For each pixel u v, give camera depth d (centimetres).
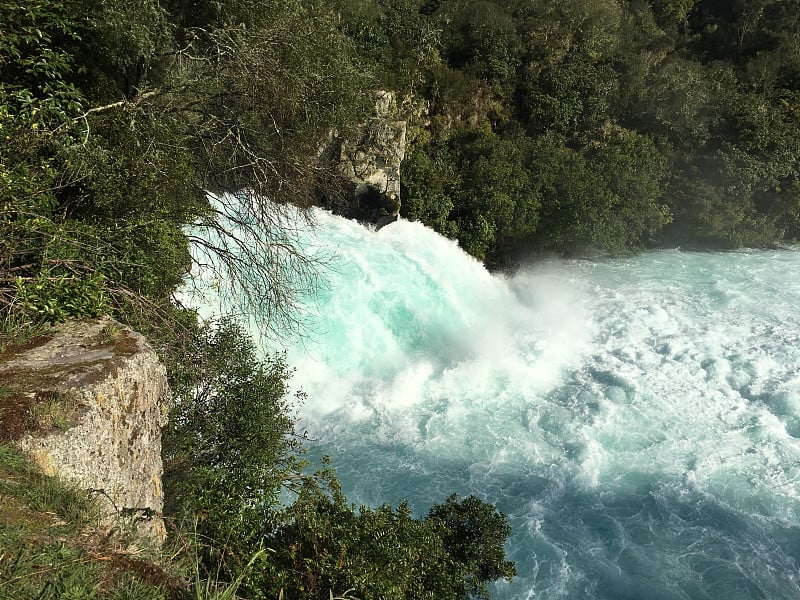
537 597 1149
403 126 2305
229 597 491
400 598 625
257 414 920
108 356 607
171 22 1253
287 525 742
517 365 1872
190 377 912
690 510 1335
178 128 1109
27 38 857
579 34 3550
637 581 1180
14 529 443
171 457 817
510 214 2573
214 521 720
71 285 689
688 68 3503
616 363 1878
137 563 478
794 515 1309
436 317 2016
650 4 4350
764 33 4162
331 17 1395
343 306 1816
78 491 510
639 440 1548
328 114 1295
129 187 977
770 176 3041
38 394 532
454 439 1568
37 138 777
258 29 1166
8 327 627
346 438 1573
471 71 3166
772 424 1571
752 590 1155
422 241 2388
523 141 2914
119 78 1192
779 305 2222
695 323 2086
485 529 890
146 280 934
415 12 3209
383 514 754
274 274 1131
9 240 688
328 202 2234
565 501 1370
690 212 2988
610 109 3362
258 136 1229
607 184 2817
